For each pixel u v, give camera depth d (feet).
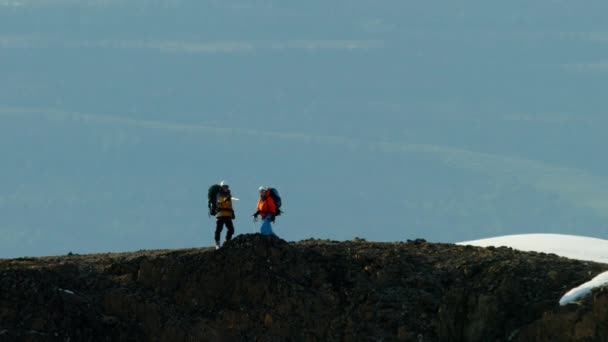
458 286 377.71
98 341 357.20
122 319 367.25
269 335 366.02
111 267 392.27
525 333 353.72
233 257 384.88
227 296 377.91
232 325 368.68
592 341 344.08
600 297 348.59
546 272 380.17
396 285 383.65
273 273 381.60
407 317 369.91
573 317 349.61
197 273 382.83
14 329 350.23
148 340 363.56
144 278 384.06
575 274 376.27
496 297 365.20
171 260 388.16
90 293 376.07
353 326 367.66
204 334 364.99
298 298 373.40
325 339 365.61
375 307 373.61
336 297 377.91
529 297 367.04
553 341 348.59
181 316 371.15
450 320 365.81
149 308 370.32
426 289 380.58
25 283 363.15
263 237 393.70
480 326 362.53
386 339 363.76
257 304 374.84
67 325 355.56
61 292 365.61
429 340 363.15
